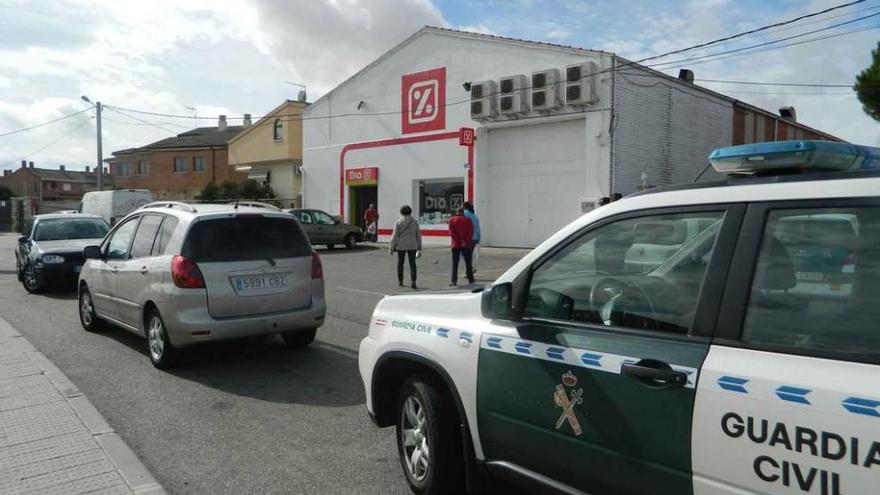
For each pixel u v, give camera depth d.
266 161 41.59
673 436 2.54
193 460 4.76
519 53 22.95
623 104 21.25
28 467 4.48
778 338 2.37
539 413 3.11
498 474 3.40
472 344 3.50
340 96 29.89
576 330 3.05
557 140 22.56
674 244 2.82
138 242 8.03
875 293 2.21
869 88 12.26
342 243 26.02
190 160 52.03
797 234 2.41
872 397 2.04
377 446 5.00
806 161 2.64
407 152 27.05
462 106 24.83
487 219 24.55
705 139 25.27
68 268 13.65
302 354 7.91
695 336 2.58
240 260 7.12
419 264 20.03
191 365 7.44
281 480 4.41
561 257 3.25
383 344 4.17
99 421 5.39
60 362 7.64
